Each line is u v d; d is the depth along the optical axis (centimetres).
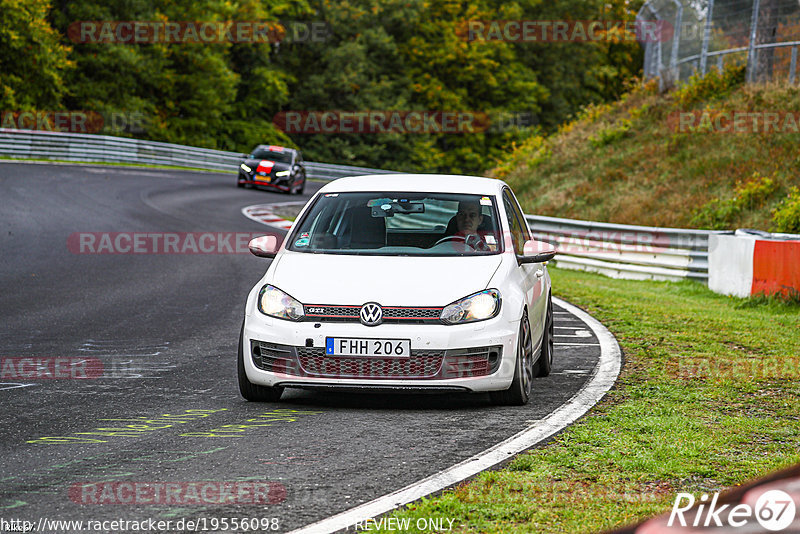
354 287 2289
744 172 8444
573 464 1717
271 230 8081
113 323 3638
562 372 2828
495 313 2259
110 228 7481
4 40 16012
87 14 18800
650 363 2978
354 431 2002
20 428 1992
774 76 9775
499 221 2608
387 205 2628
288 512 1414
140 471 1658
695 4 10981
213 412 2191
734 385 2602
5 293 4381
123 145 15050
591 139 11181
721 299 5225
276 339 2244
